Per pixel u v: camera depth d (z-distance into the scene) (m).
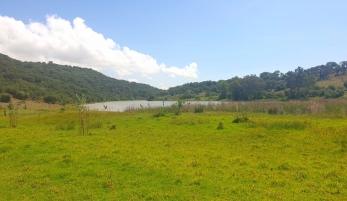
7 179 11.12
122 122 30.81
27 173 11.80
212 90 145.88
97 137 20.30
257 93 91.69
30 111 54.75
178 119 30.28
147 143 18.11
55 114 42.75
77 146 16.94
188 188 10.06
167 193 9.55
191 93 150.75
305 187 10.12
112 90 181.00
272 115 34.75
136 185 10.44
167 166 12.70
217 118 32.00
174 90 174.00
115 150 15.70
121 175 11.54
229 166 12.72
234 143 17.98
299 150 15.84
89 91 147.62
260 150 15.96
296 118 30.88
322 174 11.50
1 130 24.62
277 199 9.05
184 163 13.17
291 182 10.64
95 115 40.38
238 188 10.02
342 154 14.73
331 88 89.38
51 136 20.98
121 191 9.82
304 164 13.02
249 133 21.11
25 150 16.03
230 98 99.25
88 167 12.56
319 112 34.47
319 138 18.75
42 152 15.68
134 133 22.31
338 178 10.99
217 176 11.31
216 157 14.34
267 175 11.48
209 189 9.96
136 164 13.02
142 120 32.19
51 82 136.25
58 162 13.43
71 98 115.00
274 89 108.00
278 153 15.17
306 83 91.69
